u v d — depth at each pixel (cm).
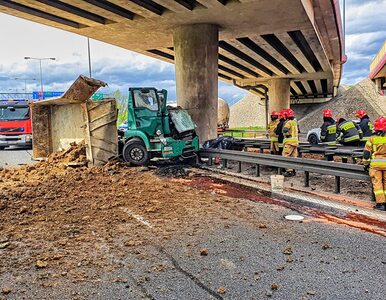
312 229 630
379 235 598
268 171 1202
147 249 540
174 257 511
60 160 1340
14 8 1405
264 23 1692
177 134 1290
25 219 681
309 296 403
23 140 2116
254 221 677
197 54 1633
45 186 957
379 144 737
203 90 1622
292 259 502
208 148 1318
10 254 521
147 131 1264
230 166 1312
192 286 428
